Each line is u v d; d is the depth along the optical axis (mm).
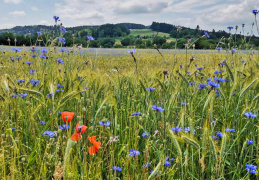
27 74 4492
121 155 2465
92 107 2805
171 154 2459
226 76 4344
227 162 2289
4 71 5441
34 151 1838
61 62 4414
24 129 2516
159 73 4414
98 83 3535
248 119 2719
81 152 2125
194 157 2309
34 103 3209
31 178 1995
